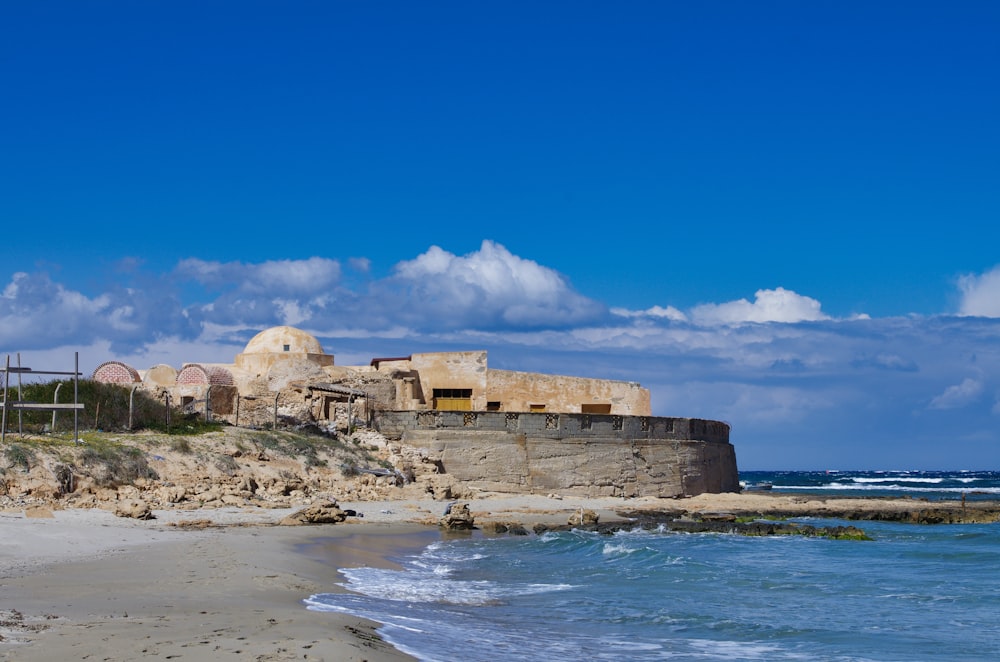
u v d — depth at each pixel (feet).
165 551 87.30
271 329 234.79
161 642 47.52
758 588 93.09
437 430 189.37
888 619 76.95
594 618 74.08
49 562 77.87
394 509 150.61
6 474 122.62
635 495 199.21
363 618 62.85
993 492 408.67
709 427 228.02
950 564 114.21
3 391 154.40
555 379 228.84
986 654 63.67
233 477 148.46
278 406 191.72
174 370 213.87
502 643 61.26
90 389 169.17
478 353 227.20
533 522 152.35
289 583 74.49
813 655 62.80
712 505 196.24
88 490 128.36
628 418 202.59
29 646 45.75
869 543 138.72
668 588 91.50
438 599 78.69
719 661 60.29
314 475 162.20
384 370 219.61
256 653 45.57
